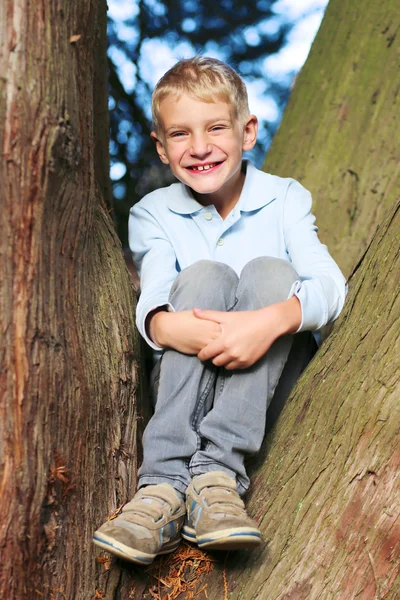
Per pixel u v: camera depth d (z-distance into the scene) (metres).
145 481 1.91
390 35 3.67
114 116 5.10
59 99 1.69
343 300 2.12
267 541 1.85
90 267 1.97
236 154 2.25
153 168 5.19
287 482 1.90
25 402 1.65
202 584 1.87
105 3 2.62
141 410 2.19
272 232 2.34
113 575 1.87
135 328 2.16
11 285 1.64
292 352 2.18
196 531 1.77
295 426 1.99
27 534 1.65
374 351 1.86
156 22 5.81
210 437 1.88
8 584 1.64
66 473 1.74
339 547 1.76
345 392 1.87
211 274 2.02
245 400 1.91
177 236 2.37
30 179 1.64
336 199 3.59
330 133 3.69
